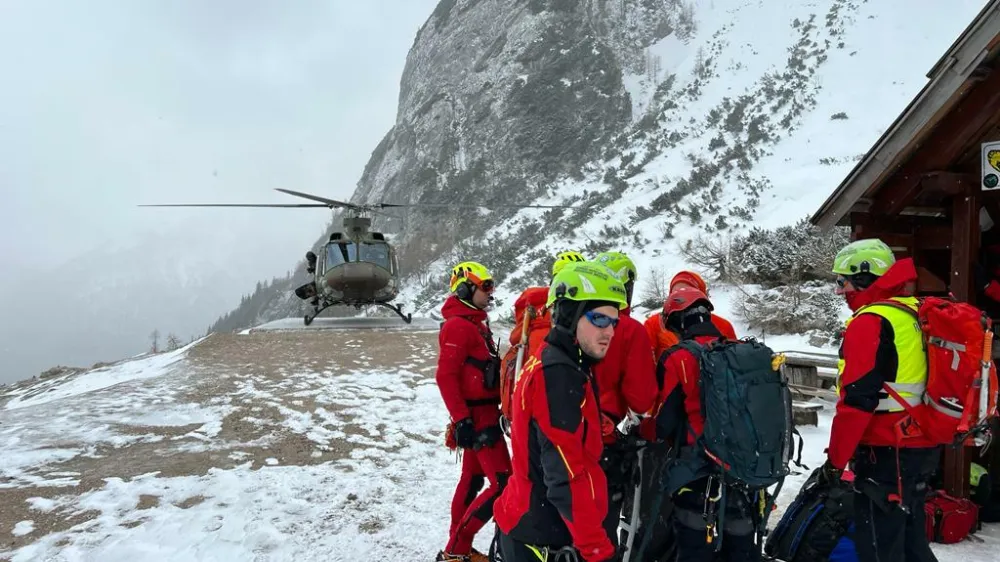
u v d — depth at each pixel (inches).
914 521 122.9
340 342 507.8
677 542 114.0
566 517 83.4
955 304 117.9
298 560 148.6
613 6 3243.1
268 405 303.6
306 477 205.3
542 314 111.9
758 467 101.8
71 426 261.6
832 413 297.9
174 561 146.6
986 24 143.9
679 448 114.1
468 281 139.6
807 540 133.3
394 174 3366.1
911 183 171.2
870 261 124.7
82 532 160.1
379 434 261.9
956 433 119.3
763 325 582.6
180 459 222.2
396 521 172.1
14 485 191.9
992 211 184.9
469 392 135.3
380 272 648.4
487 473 136.5
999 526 168.2
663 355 115.5
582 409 84.5
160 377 370.3
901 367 116.0
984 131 164.4
